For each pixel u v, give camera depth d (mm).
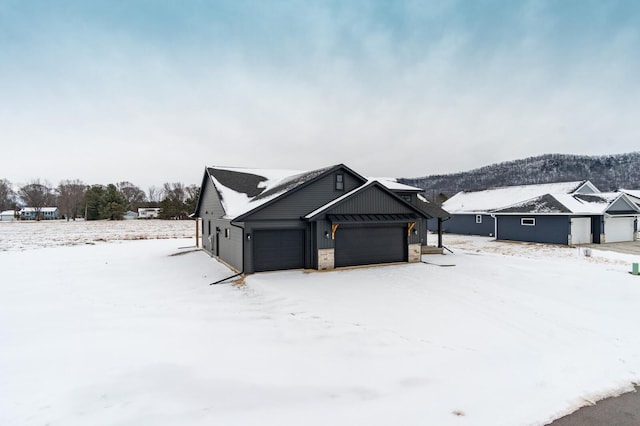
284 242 13578
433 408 4523
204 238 21734
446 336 7082
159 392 4707
